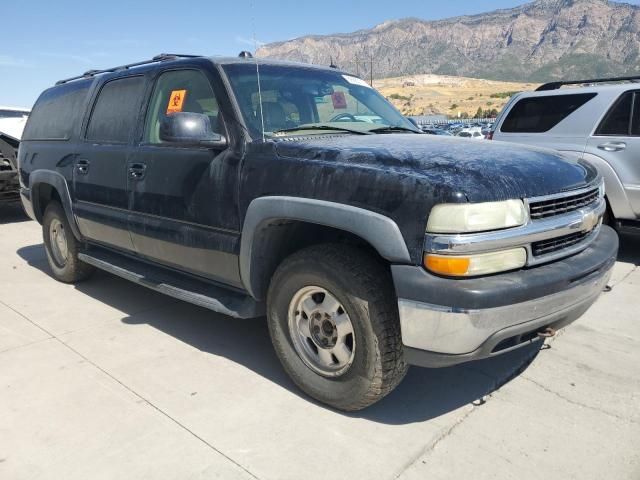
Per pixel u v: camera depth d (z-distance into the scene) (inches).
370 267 113.7
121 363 149.9
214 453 110.3
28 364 149.9
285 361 131.4
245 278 134.4
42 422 121.7
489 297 99.4
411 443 113.0
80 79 216.1
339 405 122.3
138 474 104.7
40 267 254.1
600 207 129.3
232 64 150.4
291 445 112.6
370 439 114.3
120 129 176.9
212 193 139.1
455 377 140.6
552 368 145.6
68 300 203.0
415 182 104.0
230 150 136.6
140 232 164.7
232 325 177.0
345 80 174.9
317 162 119.4
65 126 209.3
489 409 125.7
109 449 112.1
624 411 125.0
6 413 125.4
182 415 123.7
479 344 103.0
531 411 124.9
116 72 190.2
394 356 113.0
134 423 120.9
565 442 113.3
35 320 183.0
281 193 123.0
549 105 283.4
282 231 130.4
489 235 101.2
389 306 112.0
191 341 164.2
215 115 145.4
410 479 102.1
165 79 164.4
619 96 260.5
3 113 469.4
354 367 116.6
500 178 105.5
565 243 116.6
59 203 214.8
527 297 103.2
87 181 187.8
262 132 137.1
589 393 132.9
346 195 111.9
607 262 123.6
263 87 148.2
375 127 157.0
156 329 173.9
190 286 154.4
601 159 260.8
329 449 111.1
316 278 119.1
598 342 161.9
